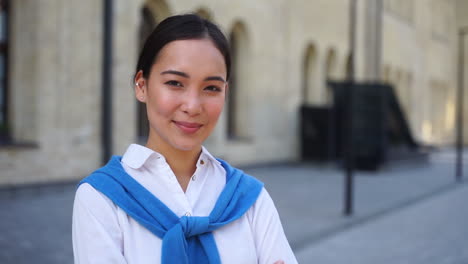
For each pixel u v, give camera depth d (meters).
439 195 11.76
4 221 6.65
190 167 1.28
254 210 1.32
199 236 1.17
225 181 1.31
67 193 9.18
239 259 1.21
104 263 1.08
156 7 12.45
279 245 1.32
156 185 1.20
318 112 17.88
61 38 9.61
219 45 1.21
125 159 1.22
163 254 1.09
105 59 5.89
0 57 9.36
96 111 10.31
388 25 27.73
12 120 9.46
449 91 39.81
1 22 9.30
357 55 23.45
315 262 5.66
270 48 16.78
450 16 39.72
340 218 8.28
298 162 18.33
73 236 1.17
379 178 14.73
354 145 16.77
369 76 24.95
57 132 9.59
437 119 38.44
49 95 9.45
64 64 9.69
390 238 7.01
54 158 9.51
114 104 10.63
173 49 1.18
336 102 17.22
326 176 14.48
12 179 8.75
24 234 6.00
